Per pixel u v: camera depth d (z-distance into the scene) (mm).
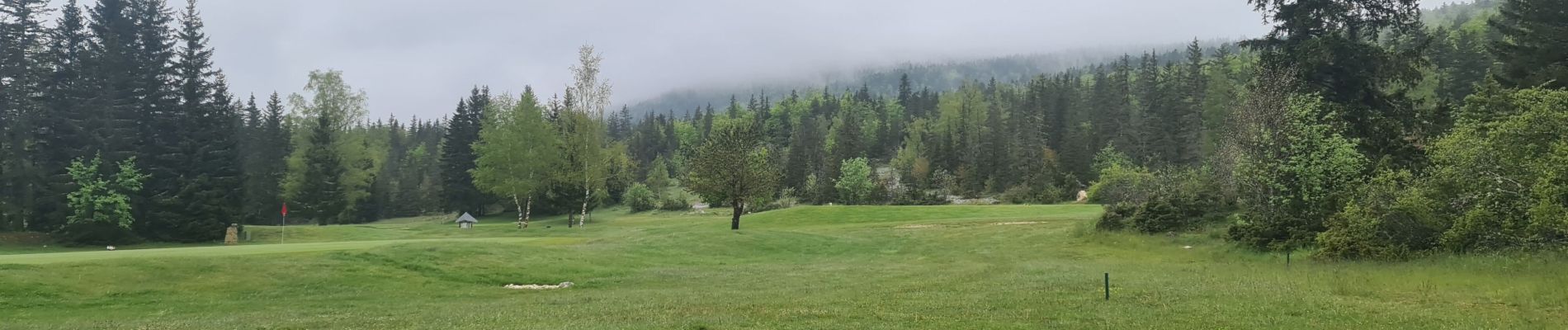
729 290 16750
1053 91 132250
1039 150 97125
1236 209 29453
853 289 16156
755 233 34812
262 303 15812
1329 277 15672
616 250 28000
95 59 47750
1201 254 25172
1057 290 14477
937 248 32188
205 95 51469
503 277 20094
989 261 25500
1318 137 24703
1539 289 12094
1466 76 54781
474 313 13352
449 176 85375
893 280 18219
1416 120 28156
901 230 39406
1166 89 96750
